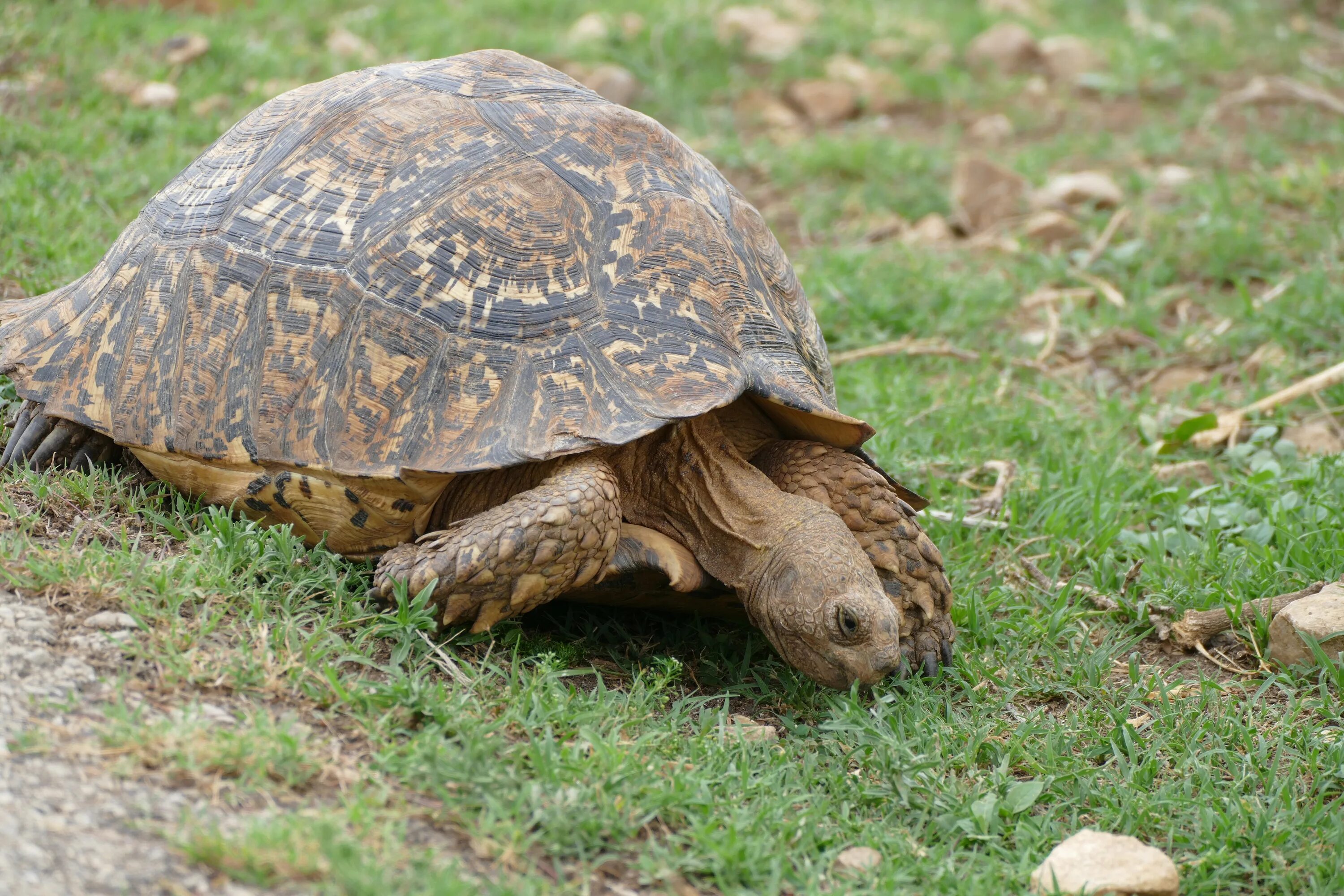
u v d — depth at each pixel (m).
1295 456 8.09
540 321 5.30
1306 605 6.14
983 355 9.63
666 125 14.30
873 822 4.76
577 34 15.59
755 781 4.73
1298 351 9.58
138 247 5.97
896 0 18.89
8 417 6.27
